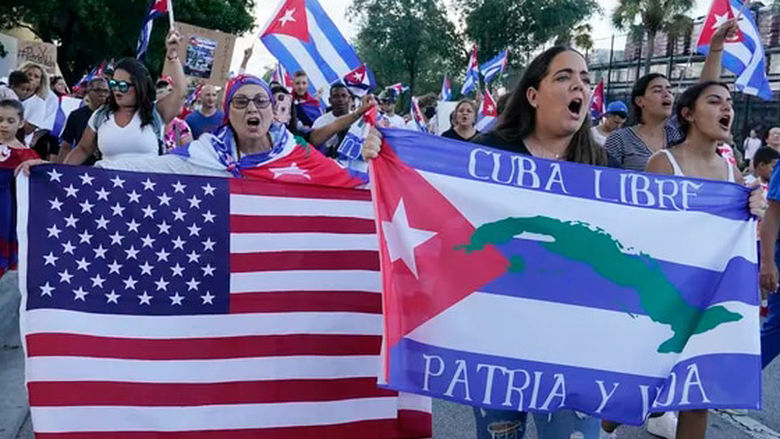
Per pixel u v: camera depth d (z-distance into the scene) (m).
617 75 37.38
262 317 3.59
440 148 3.02
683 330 3.11
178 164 4.03
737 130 27.27
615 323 3.03
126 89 5.41
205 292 3.56
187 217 3.60
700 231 3.16
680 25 34.00
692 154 4.14
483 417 3.14
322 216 3.70
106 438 3.41
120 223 3.54
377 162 2.99
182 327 3.52
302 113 8.89
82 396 3.41
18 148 5.85
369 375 3.64
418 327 2.90
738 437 4.94
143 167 3.96
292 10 6.80
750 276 3.20
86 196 3.53
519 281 2.98
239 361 3.55
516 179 3.05
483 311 2.94
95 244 3.51
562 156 3.30
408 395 3.63
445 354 2.90
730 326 3.15
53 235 3.49
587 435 3.05
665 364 3.06
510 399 2.92
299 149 4.21
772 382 6.12
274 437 3.55
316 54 6.87
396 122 13.95
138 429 3.44
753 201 3.20
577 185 3.10
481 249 2.97
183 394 3.48
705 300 3.14
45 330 3.43
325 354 3.63
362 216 3.75
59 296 3.45
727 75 26.84
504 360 2.93
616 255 3.06
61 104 10.64
